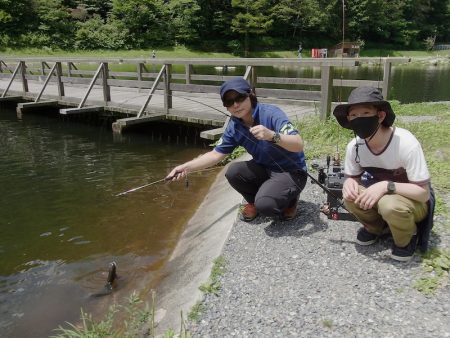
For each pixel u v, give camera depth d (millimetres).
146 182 6211
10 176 6695
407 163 2561
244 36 47688
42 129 10508
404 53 49688
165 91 8492
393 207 2576
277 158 3371
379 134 2596
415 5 55969
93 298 3283
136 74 13039
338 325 2326
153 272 3574
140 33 42156
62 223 4785
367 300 2498
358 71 25891
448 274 2631
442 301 2416
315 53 43062
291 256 3053
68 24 38438
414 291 2525
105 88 9766
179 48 43562
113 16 41844
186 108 8867
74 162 7469
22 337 2895
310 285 2697
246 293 2691
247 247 3260
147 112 8836
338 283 2686
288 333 2312
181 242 4051
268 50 48438
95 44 38719
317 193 4117
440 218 3305
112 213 5000
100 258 3920
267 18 46062
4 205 5406
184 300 2805
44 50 35438
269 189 3352
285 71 29859
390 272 2723
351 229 3354
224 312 2537
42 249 4160
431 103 9094
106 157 7754
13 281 3594
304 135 6102
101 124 10922
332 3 48688
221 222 3943
